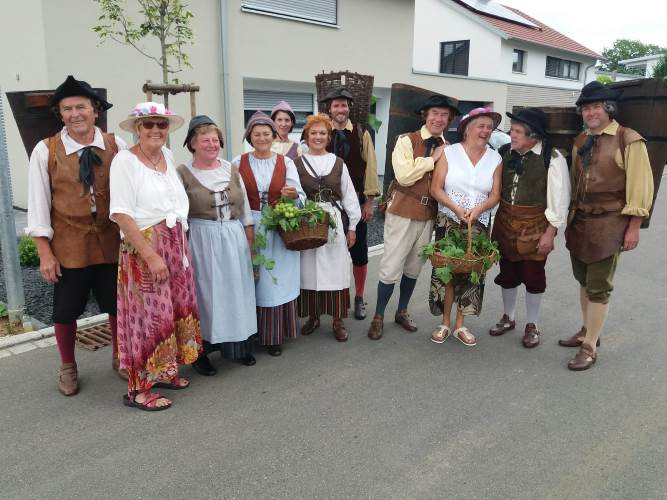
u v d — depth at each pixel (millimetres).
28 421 3281
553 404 3504
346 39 12500
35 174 3299
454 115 4293
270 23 10844
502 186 4188
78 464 2875
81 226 3410
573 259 4230
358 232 4938
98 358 4141
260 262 3859
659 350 4340
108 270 3631
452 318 5043
